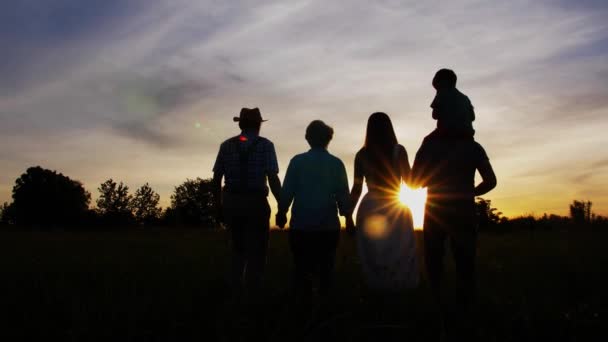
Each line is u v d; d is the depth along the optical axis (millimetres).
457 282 5363
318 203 5816
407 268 5461
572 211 20156
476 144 5582
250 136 6727
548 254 10609
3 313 5402
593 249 11047
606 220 18953
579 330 4551
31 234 23000
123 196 115312
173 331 4629
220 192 6973
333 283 6449
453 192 5457
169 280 7449
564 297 5836
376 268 5480
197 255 11656
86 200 119562
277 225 6160
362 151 5879
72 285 6977
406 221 5574
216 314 5184
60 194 113812
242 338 4375
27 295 6371
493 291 6328
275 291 6590
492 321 4973
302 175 5875
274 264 9734
